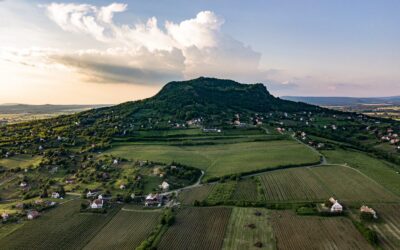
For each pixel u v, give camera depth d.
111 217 128.62
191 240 105.00
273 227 110.75
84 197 150.75
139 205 140.25
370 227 106.44
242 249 97.56
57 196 152.62
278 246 98.31
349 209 121.31
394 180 153.00
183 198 144.38
